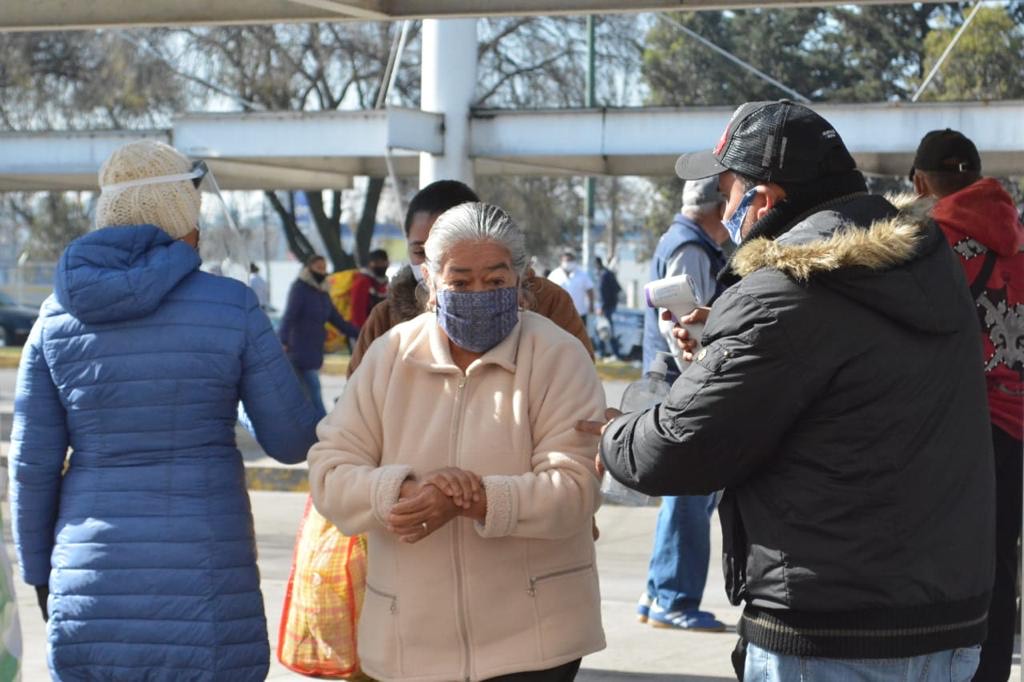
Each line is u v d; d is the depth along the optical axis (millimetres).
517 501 3170
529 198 38219
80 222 40531
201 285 3633
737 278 3012
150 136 9047
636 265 46156
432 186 4207
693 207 6020
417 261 4172
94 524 3527
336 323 13102
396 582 3332
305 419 3727
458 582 3277
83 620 3520
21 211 40531
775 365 2791
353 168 10586
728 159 3090
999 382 4660
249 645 3600
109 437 3561
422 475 3297
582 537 3416
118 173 3654
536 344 3357
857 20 31281
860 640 2814
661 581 6523
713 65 31781
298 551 4395
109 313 3518
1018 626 4863
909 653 2824
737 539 3004
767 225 3041
